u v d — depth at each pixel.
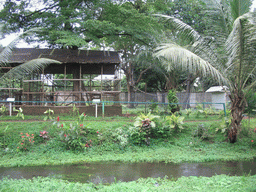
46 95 15.12
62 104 15.03
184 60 7.62
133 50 22.73
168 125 9.69
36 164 6.79
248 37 7.34
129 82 24.52
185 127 10.55
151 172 6.14
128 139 8.74
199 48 8.48
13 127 9.44
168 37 13.02
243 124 10.36
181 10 19.69
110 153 7.95
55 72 18.28
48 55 14.52
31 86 16.14
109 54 15.69
